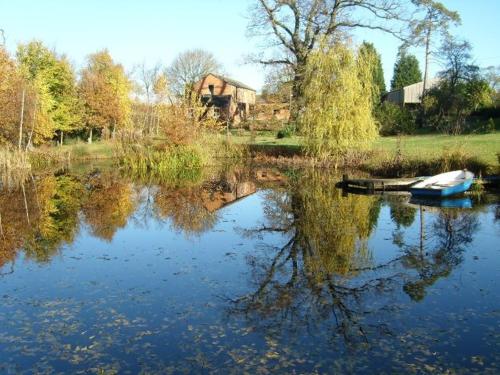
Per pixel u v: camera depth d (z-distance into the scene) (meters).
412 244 10.58
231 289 7.80
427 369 5.16
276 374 5.09
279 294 7.55
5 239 11.37
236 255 9.90
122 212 14.93
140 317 6.65
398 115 36.94
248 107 63.31
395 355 5.48
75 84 43.97
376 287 7.82
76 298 7.40
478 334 5.99
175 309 6.95
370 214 14.05
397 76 68.06
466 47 38.94
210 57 65.56
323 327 6.28
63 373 5.15
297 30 34.94
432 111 39.72
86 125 44.28
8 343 5.86
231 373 5.12
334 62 24.72
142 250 10.30
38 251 10.25
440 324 6.31
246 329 6.23
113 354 5.57
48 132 34.97
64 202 16.91
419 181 19.06
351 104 24.47
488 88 40.38
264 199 17.58
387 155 22.91
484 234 11.32
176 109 29.00
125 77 49.12
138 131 30.97
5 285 8.04
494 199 16.17
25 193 19.22
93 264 9.25
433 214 13.82
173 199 17.73
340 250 10.20
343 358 5.43
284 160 30.36
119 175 26.11
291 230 12.22
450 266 8.91
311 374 5.08
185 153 28.30
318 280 8.24
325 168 26.34
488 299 7.19
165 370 5.20
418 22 34.41
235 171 27.50
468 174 17.47
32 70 39.09
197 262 9.38
